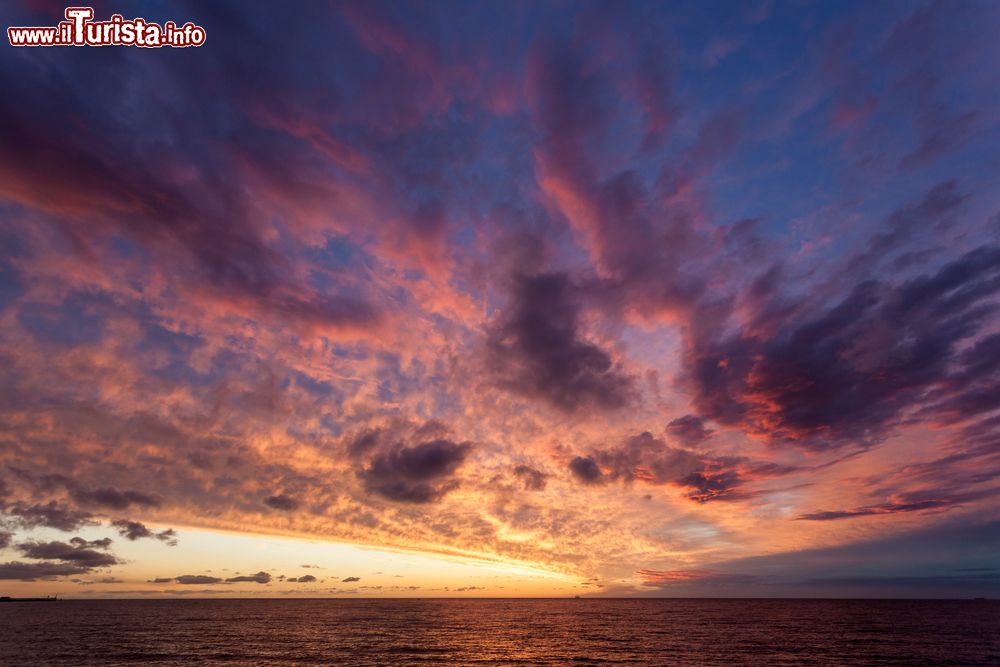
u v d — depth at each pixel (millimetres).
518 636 85062
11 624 107938
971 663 55094
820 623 109188
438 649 68188
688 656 61250
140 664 55812
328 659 59469
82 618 129625
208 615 146375
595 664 55812
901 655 60844
